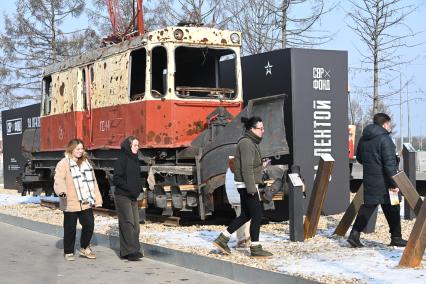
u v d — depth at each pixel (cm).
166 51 1254
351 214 1030
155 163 1286
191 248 966
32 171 1914
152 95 1254
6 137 2772
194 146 1232
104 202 1602
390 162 895
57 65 1688
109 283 834
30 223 1441
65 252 1005
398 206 933
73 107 1568
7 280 862
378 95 2016
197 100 1273
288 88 1343
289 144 1338
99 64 1450
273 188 1102
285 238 1041
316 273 754
